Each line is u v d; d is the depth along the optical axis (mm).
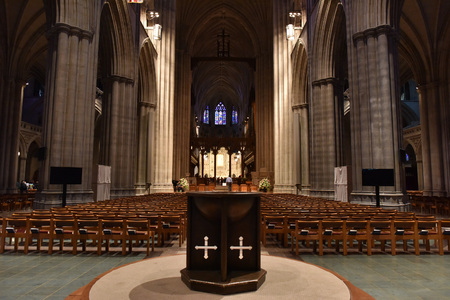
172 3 28484
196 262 3873
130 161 20000
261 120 38625
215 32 47125
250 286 3395
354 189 14000
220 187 43188
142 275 3910
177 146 37844
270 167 36625
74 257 6852
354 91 14289
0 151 23766
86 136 13930
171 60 28172
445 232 7227
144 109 25188
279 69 28172
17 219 7172
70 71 13508
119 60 19734
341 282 3658
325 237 7176
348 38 14805
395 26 13922
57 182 11484
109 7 18047
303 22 24609
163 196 19812
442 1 22156
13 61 24500
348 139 36406
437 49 23781
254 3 38750
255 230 3902
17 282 5164
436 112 23984
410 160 35469
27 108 37500
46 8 13969
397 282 5281
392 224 7195
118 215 8023
